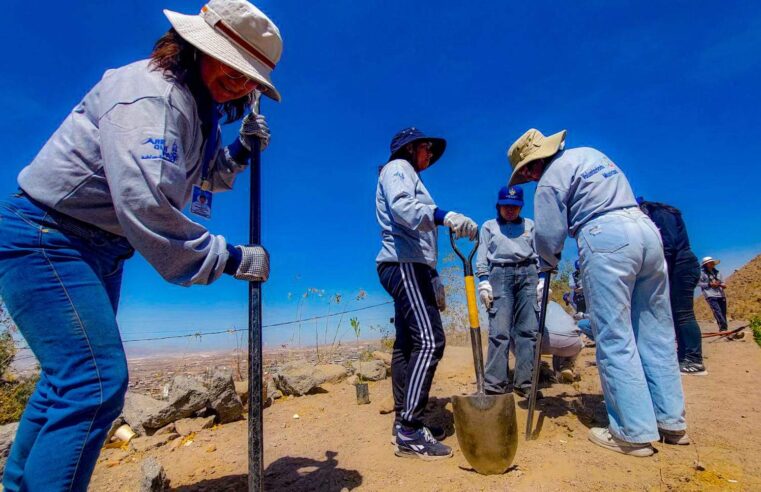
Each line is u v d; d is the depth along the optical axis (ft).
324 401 13.35
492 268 13.39
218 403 11.39
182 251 5.23
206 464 8.80
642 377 8.28
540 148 10.03
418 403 8.51
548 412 11.00
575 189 9.30
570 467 7.72
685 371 14.47
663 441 8.83
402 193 8.44
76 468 4.85
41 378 5.40
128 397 11.62
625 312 8.46
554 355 13.91
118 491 7.78
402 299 8.79
